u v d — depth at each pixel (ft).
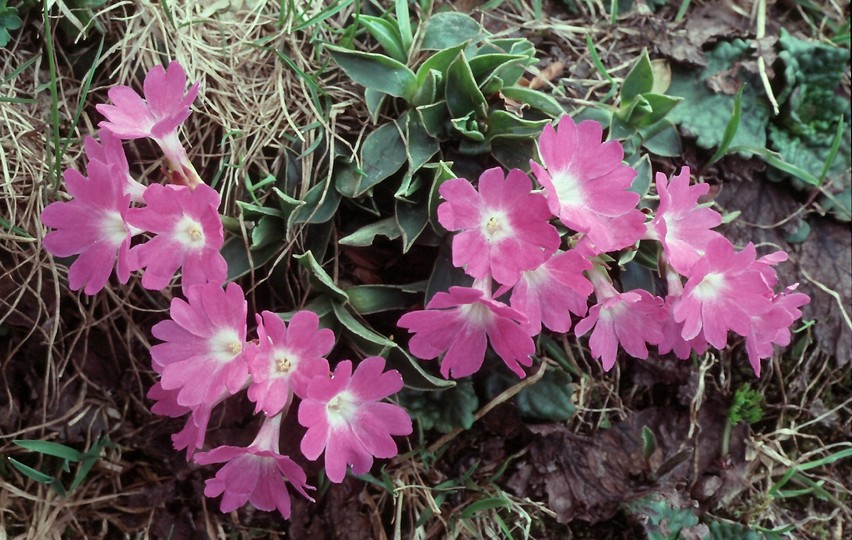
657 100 0.79
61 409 0.78
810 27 0.97
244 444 0.78
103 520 0.79
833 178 0.90
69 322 0.78
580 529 0.83
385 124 0.76
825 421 0.88
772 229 0.89
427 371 0.78
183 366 0.65
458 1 0.87
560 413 0.79
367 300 0.75
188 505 0.79
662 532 0.80
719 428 0.86
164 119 0.65
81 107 0.74
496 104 0.76
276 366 0.65
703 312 0.71
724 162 0.88
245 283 0.78
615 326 0.71
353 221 0.78
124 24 0.79
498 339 0.68
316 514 0.79
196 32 0.79
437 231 0.73
